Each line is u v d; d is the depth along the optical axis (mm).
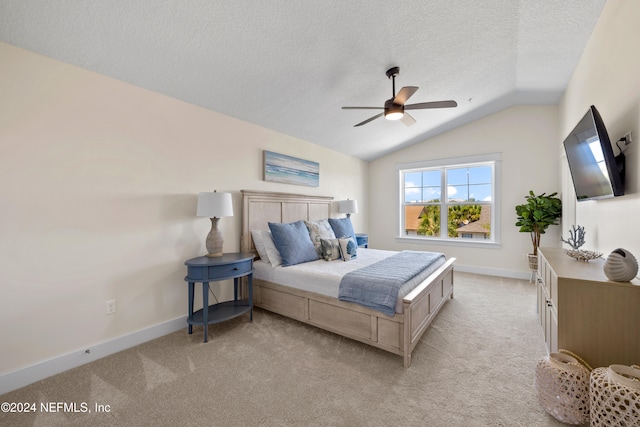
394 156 5535
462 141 4758
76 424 1444
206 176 2879
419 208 5395
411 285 2262
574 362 1493
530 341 2330
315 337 2441
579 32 2361
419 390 1709
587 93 2529
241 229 3207
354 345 2295
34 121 1836
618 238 1865
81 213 2035
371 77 2816
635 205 1609
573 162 2367
